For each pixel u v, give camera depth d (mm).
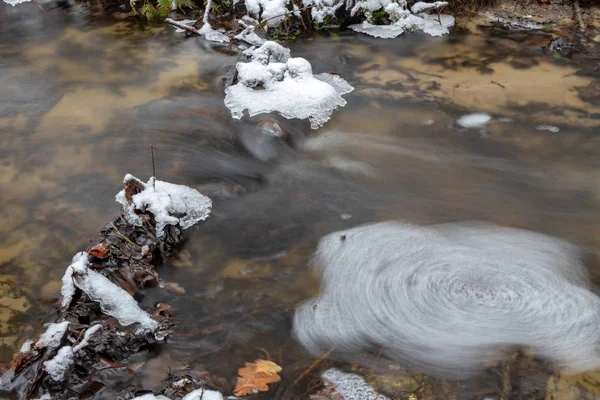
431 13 3176
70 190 2191
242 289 1903
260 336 1799
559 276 1927
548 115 2484
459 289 1896
